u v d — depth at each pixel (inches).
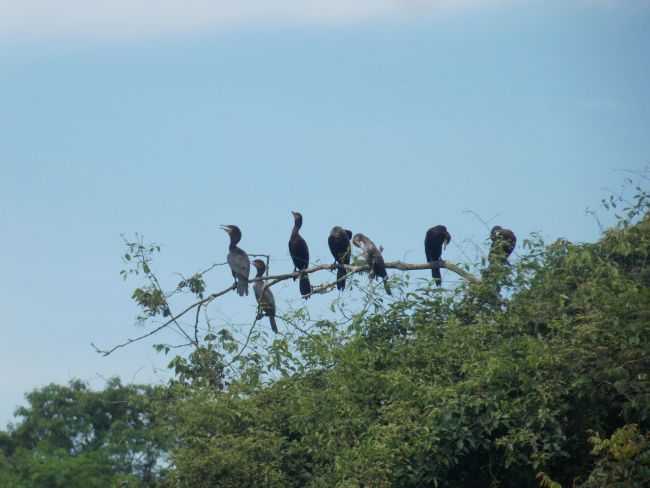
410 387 1726.1
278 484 1802.4
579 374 1672.0
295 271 2321.6
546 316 1811.0
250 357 2023.9
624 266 1926.7
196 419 1886.1
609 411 1726.1
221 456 1795.0
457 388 1690.5
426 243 2477.9
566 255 1886.1
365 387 1813.5
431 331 1884.8
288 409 1904.5
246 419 1888.5
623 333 1663.4
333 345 1914.4
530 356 1664.6
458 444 1654.8
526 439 1622.8
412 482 1678.2
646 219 1907.0
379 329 1964.8
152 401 2047.2
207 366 2065.7
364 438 1731.1
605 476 1529.3
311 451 1797.5
